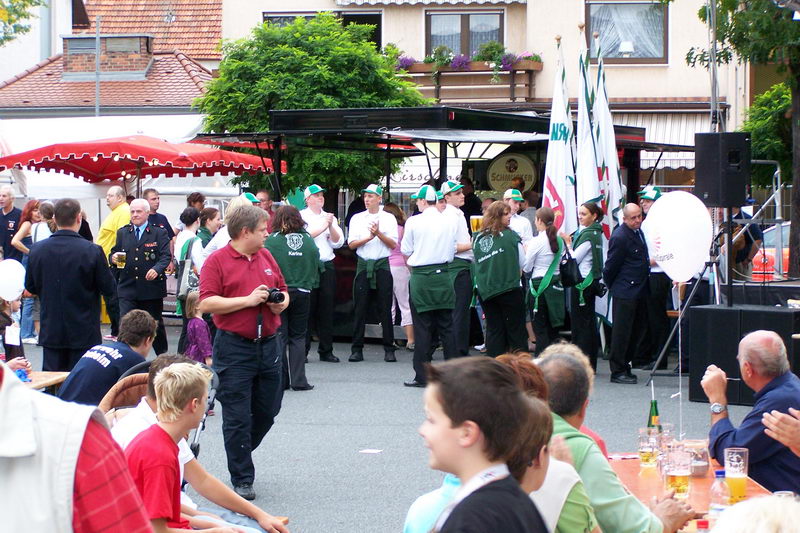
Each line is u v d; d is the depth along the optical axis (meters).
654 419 7.02
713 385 6.77
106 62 31.38
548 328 13.27
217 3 34.69
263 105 20.56
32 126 21.81
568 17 29.36
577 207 16.03
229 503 6.31
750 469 6.50
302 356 12.70
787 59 17.06
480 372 2.92
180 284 13.73
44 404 2.55
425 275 12.66
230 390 8.00
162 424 5.55
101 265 10.30
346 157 19.59
